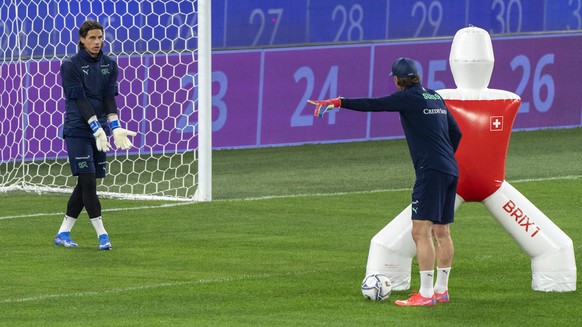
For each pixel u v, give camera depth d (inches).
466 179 1181.1
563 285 1187.3
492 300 1143.0
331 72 2522.1
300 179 2047.2
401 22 2596.0
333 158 2306.8
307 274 1264.8
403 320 1048.2
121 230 1547.7
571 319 1061.1
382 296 1128.8
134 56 2278.5
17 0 2225.6
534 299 1149.1
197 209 1723.7
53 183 2015.3
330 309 1091.3
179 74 2325.3
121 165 2132.1
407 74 1104.8
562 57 2755.9
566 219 1641.2
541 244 1187.9
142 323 1027.9
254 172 2129.7
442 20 2647.6
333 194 1868.8
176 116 2321.6
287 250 1414.9
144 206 1754.4
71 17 2263.8
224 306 1101.1
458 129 1127.6
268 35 2455.7
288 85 2476.6
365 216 1668.3
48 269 1289.4
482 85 1191.6
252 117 2444.6
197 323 1028.5
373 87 2568.9
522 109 2699.3
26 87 2203.5
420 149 1091.9
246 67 2428.6
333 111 2527.1
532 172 2119.8
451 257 1125.7
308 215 1674.5
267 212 1699.1
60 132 2244.1
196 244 1450.5
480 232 1540.4
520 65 2694.4
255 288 1187.9
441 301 1130.7
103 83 1406.3
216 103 2401.6
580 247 1439.5
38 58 2229.3
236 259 1355.8
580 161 2263.8
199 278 1243.2
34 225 1585.9
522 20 2728.8
